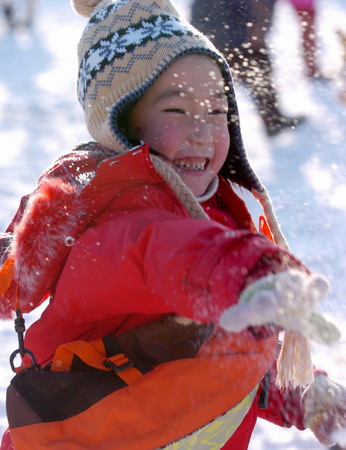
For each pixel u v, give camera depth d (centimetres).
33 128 880
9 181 686
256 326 191
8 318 276
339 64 792
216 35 688
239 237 194
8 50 1445
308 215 575
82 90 282
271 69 759
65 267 240
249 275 186
